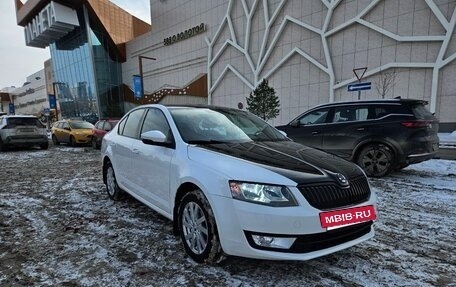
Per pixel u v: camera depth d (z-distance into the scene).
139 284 2.79
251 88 29.97
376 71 21.67
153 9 41.66
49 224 4.37
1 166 10.15
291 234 2.59
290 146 3.67
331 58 24.11
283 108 27.75
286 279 2.84
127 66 47.22
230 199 2.75
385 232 3.94
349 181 2.91
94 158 12.04
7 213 4.90
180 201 3.40
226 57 32.53
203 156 3.21
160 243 3.64
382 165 7.05
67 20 42.28
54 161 11.28
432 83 19.33
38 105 83.56
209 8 33.97
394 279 2.85
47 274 2.99
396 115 6.94
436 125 7.23
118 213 4.79
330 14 23.73
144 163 4.16
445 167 8.16
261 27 28.72
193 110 4.30
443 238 3.76
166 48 40.28
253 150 3.32
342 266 3.08
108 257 3.32
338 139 7.56
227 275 2.91
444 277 2.88
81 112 47.62
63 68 50.53
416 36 19.81
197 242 3.14
